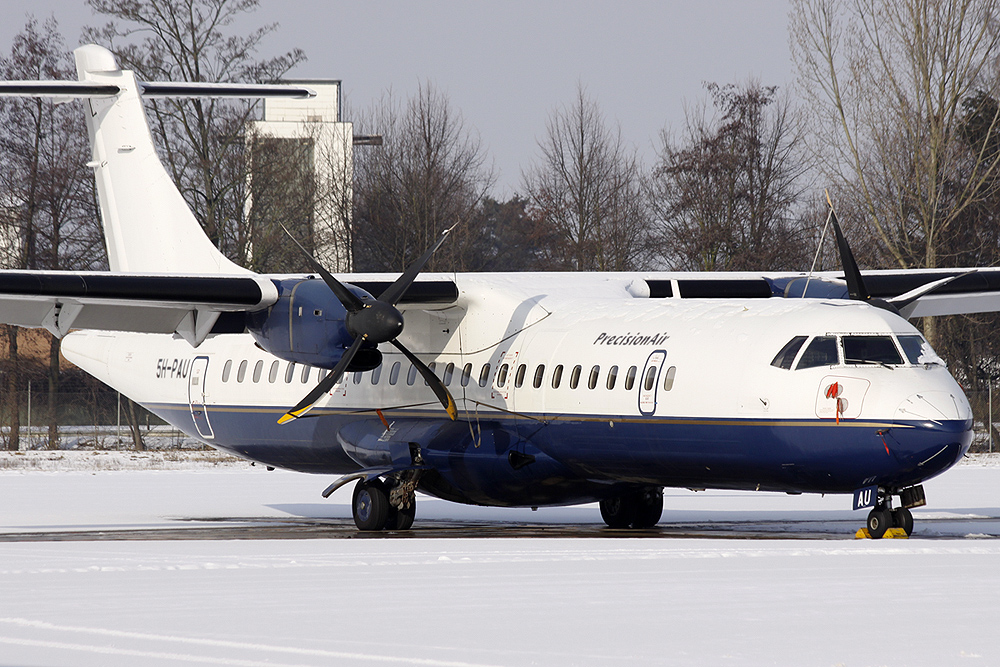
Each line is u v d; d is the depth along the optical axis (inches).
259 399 2920.8
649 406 2222.0
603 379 2308.1
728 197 7283.5
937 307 2893.7
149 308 2447.1
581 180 7726.4
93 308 2427.4
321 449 2832.2
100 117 3179.1
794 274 2741.1
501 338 2527.1
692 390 2169.0
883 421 1977.1
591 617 1301.7
